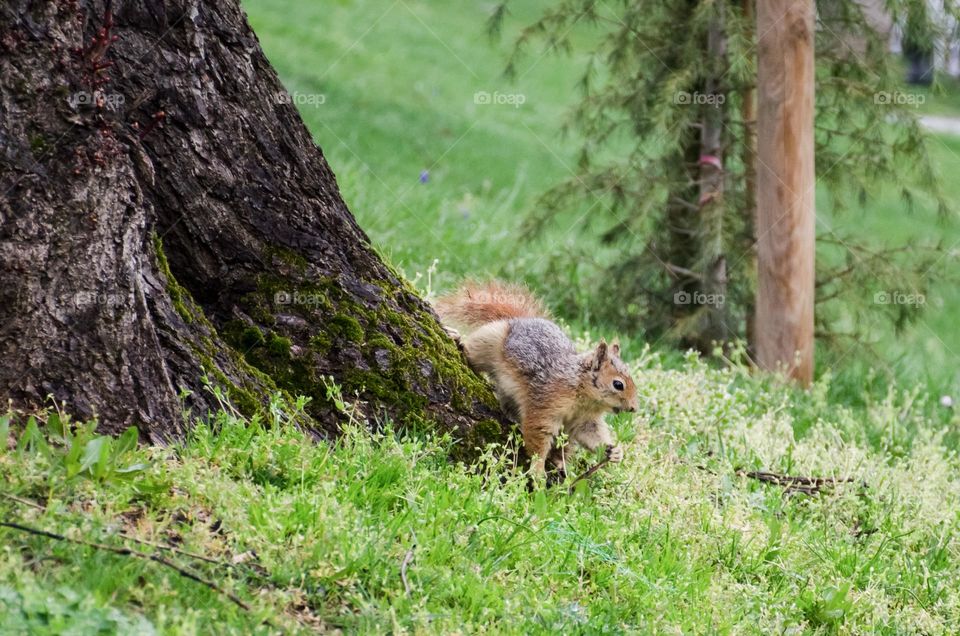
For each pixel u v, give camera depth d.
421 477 7.58
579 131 16.83
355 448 7.71
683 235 16.44
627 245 17.27
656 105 15.27
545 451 8.85
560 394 8.83
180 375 7.44
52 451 6.41
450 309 9.91
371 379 8.25
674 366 14.52
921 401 13.89
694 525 8.59
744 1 16.00
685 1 15.98
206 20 7.83
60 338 6.76
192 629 5.32
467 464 8.45
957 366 21.42
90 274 6.84
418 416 8.34
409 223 18.42
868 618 8.09
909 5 15.27
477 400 8.71
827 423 11.53
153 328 7.20
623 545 7.98
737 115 16.98
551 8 16.47
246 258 8.07
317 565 6.48
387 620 6.23
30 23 6.68
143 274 7.33
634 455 9.42
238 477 7.14
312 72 32.19
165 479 6.66
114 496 6.36
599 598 7.27
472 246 18.14
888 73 15.70
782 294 14.99
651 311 16.38
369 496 7.36
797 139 14.74
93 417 6.82
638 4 15.80
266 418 7.72
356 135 28.52
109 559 5.86
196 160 7.82
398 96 32.88
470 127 32.06
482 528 7.41
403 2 42.19
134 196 7.13
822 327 16.53
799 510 9.71
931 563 9.21
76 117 6.80
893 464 11.95
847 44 15.90
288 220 8.22
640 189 16.16
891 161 16.08
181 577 5.95
